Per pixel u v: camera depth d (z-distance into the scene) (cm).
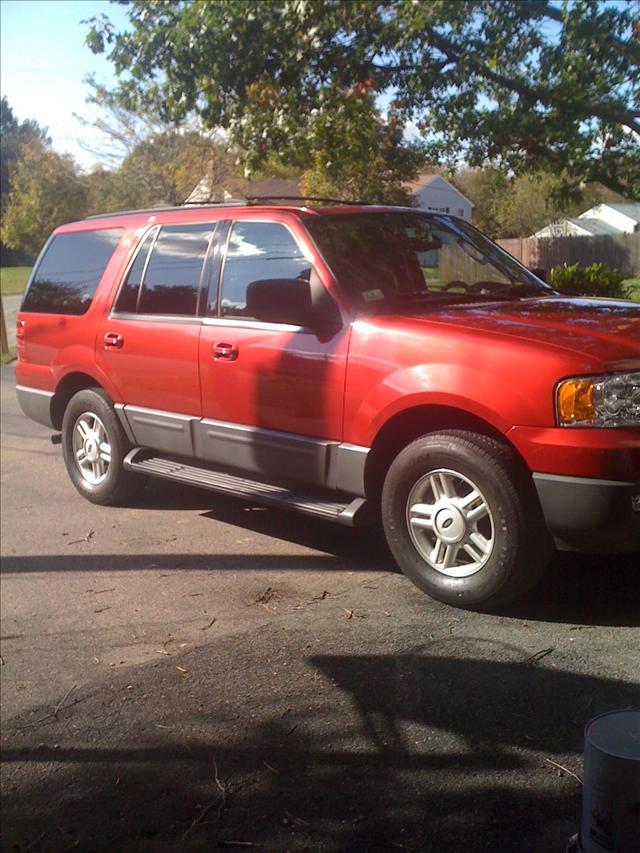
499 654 413
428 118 1385
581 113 1270
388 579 524
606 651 408
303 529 636
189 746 368
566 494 420
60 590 559
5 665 464
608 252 2105
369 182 2062
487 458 443
